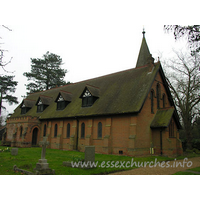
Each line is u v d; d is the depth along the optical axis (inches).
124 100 976.3
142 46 1331.2
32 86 2252.7
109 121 966.4
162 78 1079.0
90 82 1421.0
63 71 2374.5
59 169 511.5
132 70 1190.3
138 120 877.8
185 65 1259.8
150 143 923.4
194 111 1401.3
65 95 1352.1
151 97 994.7
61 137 1227.9
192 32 561.0
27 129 1343.5
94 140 1029.2
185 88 1306.6
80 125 1127.0
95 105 1099.9
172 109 940.6
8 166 547.2
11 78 1894.7
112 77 1284.4
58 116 1258.6
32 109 1643.7
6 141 1513.3
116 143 923.4
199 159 850.8
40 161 478.0
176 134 967.0
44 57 2329.0
